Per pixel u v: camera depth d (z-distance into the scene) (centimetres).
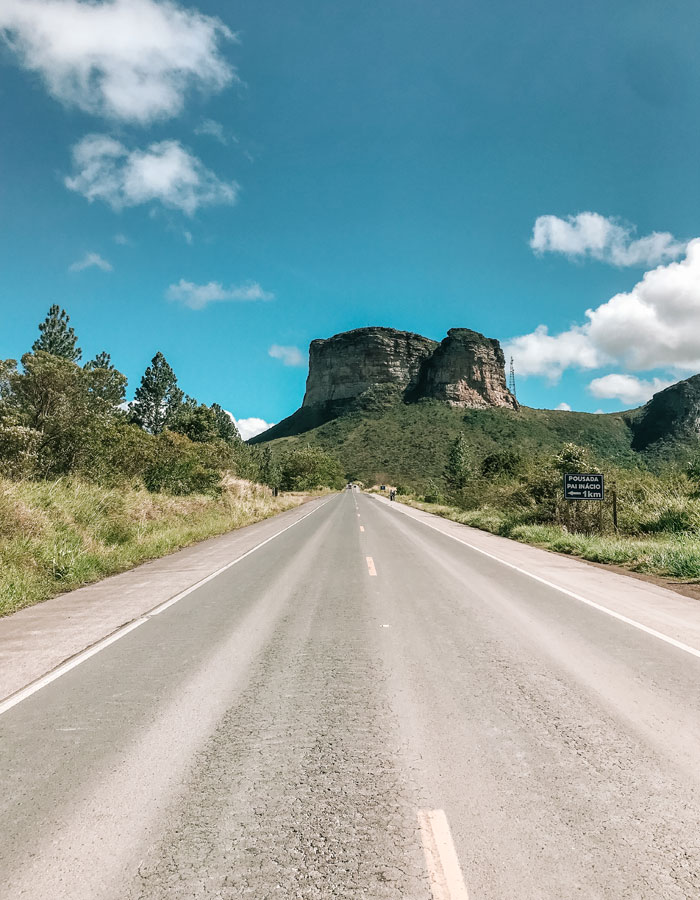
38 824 250
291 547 1470
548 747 323
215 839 237
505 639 567
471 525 2403
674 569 1022
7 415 1531
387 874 213
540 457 2491
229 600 780
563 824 246
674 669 467
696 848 229
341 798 269
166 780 289
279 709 385
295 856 225
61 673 469
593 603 751
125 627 627
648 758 310
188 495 2370
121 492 1700
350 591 846
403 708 385
